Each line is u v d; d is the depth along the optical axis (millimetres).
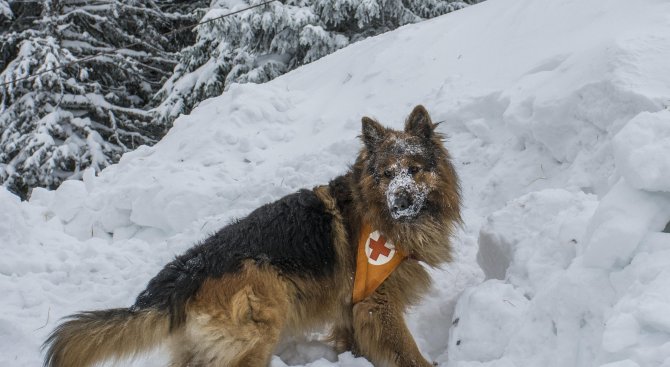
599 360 3275
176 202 8547
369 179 4969
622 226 3680
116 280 6910
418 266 5145
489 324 4480
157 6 23344
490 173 7238
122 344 4387
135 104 23047
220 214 8094
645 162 3699
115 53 21516
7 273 7109
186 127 11406
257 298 4578
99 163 19328
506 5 10609
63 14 21500
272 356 4922
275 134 10336
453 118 8125
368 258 4914
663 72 6109
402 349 4898
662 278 3365
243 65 17766
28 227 7926
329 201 5148
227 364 4531
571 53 7719
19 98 19688
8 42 20484
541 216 5250
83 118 20828
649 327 3131
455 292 5691
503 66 8742
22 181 19016
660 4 7699
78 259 7555
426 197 4957
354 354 5250
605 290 3711
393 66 10633
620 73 6168
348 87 10953
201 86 18406
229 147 10109
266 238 4793
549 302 3975
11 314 6133
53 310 6270
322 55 17516
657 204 3734
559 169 6621
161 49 23688
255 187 8453
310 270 4836
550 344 3869
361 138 5203
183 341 4602
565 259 4465
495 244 5348
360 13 16703
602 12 8352
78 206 9500
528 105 7090
